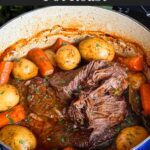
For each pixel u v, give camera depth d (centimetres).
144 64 73
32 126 65
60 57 71
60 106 65
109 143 63
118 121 64
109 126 64
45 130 65
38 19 74
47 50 76
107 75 66
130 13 78
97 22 75
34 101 66
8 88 68
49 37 77
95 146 63
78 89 66
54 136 64
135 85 70
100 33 76
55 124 65
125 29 73
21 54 76
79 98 63
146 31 71
